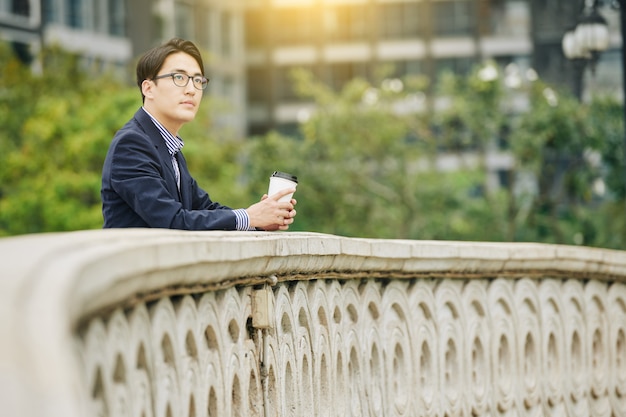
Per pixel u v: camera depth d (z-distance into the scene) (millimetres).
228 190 44906
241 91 75562
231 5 74562
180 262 4621
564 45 23438
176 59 6984
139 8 63469
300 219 46438
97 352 3889
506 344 10055
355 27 75625
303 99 75938
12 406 2617
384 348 8234
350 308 7785
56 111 39969
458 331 9320
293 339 6730
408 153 46781
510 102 44656
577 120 41000
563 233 41500
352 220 46344
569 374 11039
